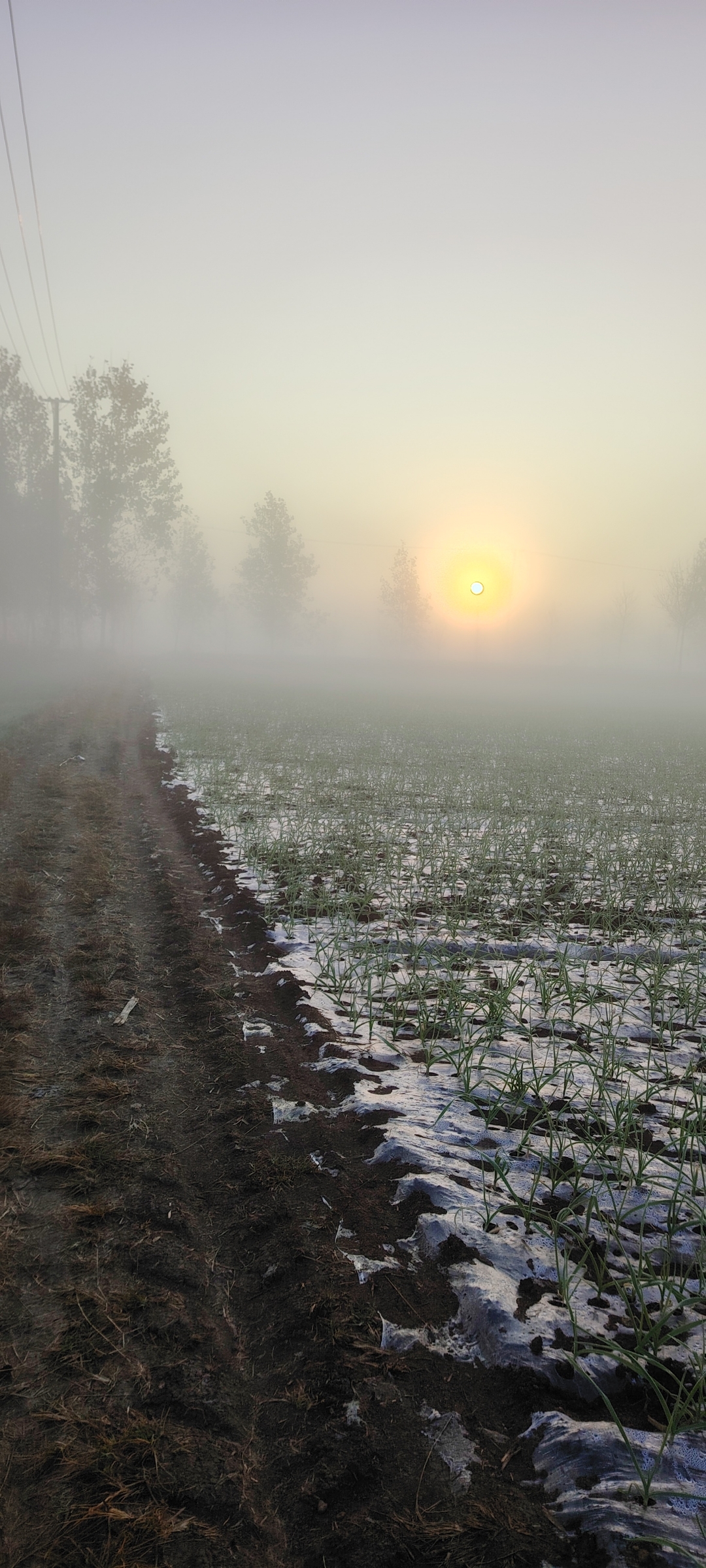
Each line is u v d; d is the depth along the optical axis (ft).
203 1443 7.82
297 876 27.96
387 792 46.62
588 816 42.57
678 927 24.31
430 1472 7.53
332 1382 8.44
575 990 18.90
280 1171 11.89
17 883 24.38
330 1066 15.12
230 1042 16.02
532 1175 11.83
